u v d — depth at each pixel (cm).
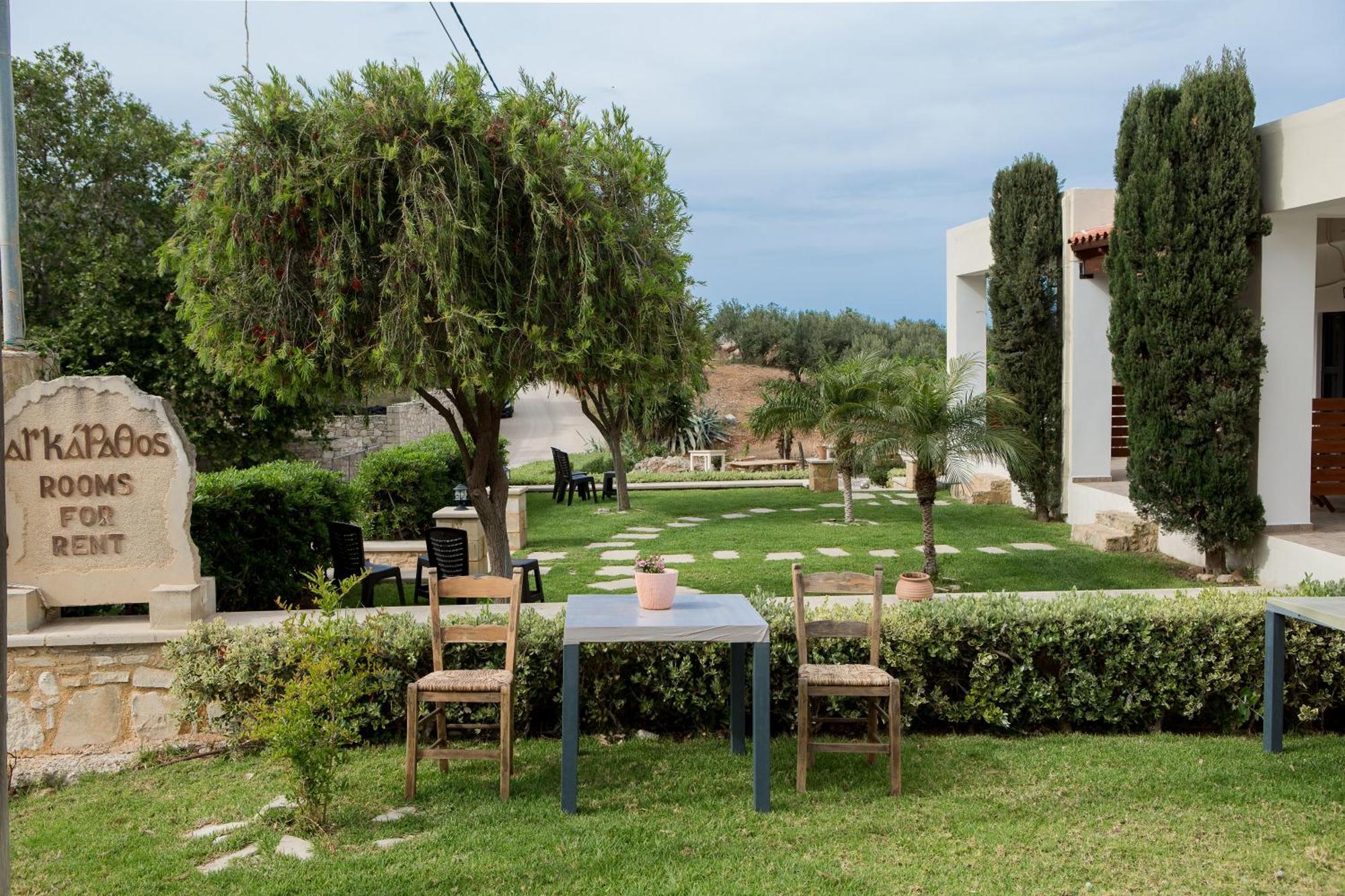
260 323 597
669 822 395
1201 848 365
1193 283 877
